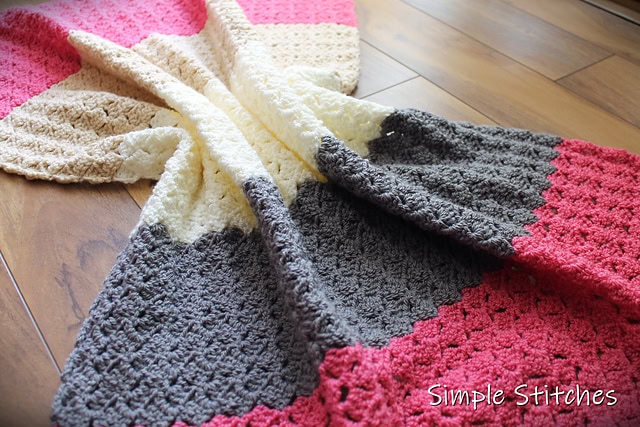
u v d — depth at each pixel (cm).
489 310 66
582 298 67
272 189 73
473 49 114
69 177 84
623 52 112
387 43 115
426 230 72
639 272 67
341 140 82
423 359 61
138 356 60
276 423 56
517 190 77
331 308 60
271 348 63
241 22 102
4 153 87
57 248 76
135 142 85
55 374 63
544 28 119
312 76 96
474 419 56
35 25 108
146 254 68
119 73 97
